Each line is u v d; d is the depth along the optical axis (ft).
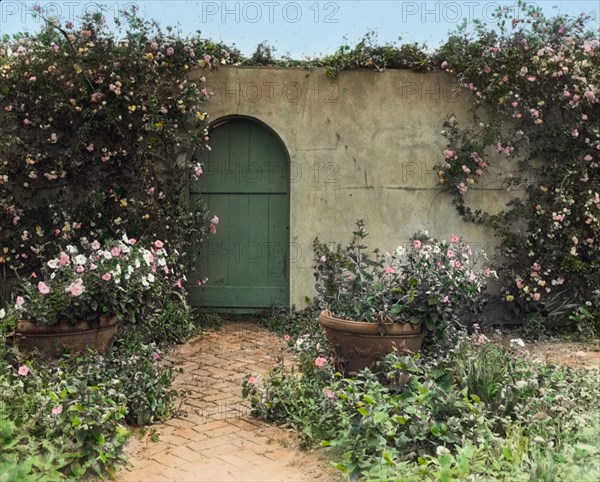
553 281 23.07
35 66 22.11
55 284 14.84
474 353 13.92
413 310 14.78
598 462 10.24
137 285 15.80
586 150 23.57
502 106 23.47
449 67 23.53
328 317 15.39
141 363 14.65
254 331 22.41
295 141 23.71
